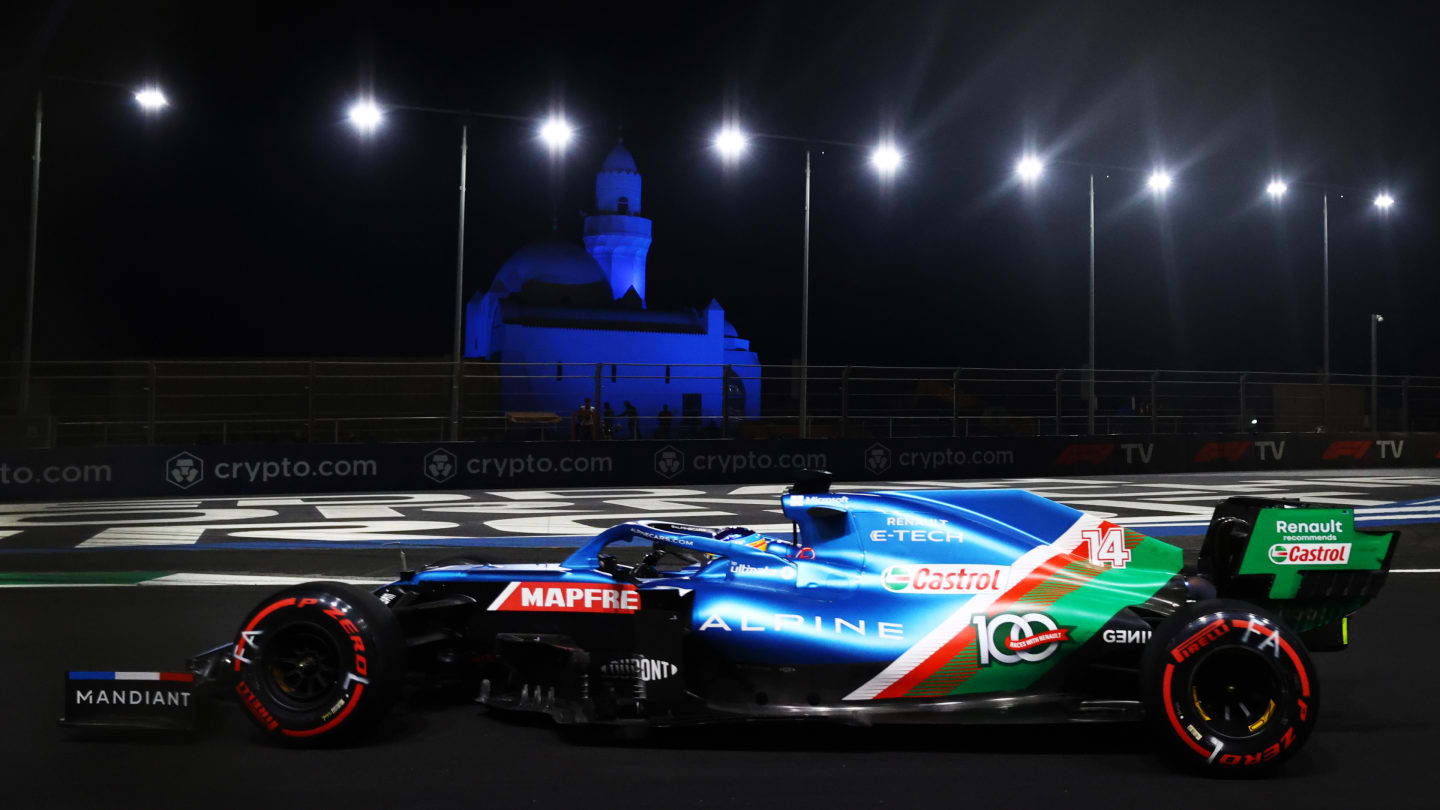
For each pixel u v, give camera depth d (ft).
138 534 42.70
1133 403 105.60
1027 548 15.74
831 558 15.98
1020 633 14.90
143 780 13.06
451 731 15.29
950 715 14.33
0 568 32.86
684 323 174.40
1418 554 36.63
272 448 65.98
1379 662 20.04
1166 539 40.88
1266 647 13.23
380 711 14.34
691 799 12.51
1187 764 13.47
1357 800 12.59
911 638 15.01
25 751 14.21
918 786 13.02
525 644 15.93
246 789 12.76
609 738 14.99
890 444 79.00
